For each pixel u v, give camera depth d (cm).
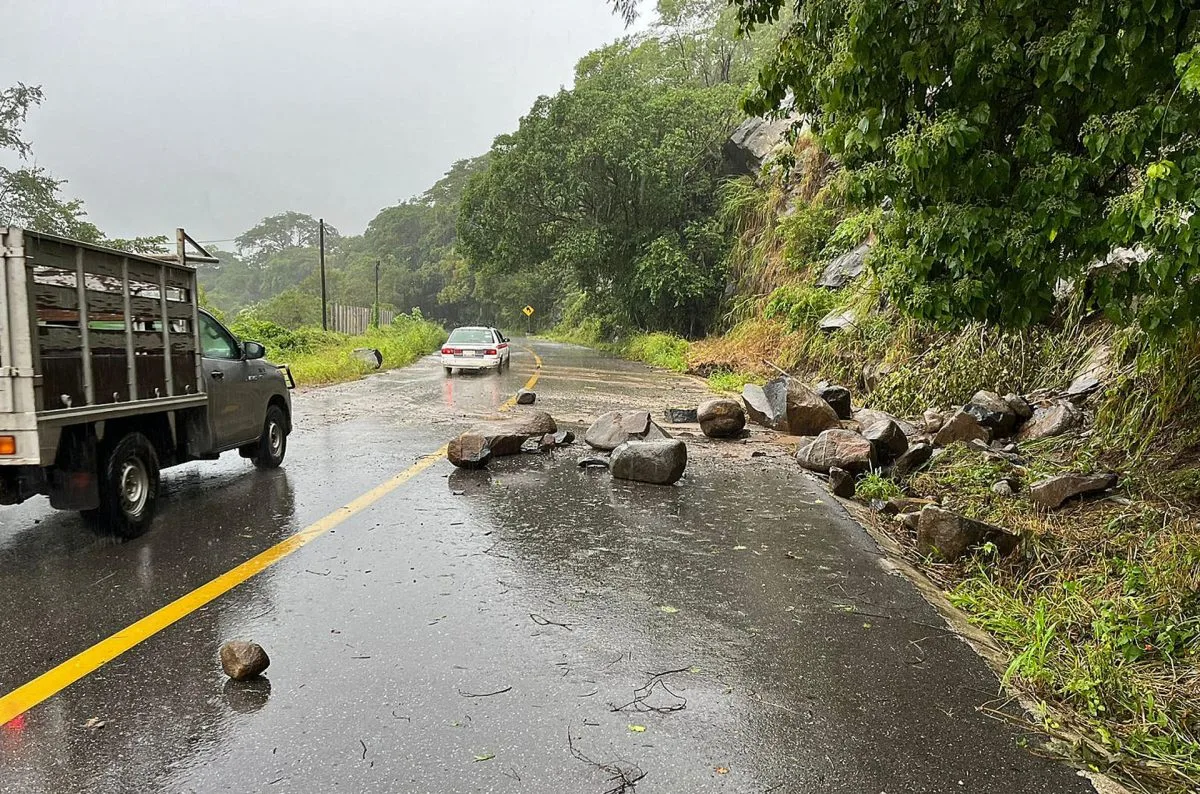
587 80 3544
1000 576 552
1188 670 398
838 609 463
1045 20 510
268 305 5912
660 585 495
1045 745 319
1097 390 945
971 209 539
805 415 1180
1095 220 509
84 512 557
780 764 295
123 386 571
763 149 2988
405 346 3111
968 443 933
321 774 281
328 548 554
